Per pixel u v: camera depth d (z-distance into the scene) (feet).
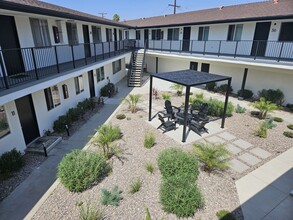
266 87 51.16
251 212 18.20
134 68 73.77
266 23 48.65
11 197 20.52
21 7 23.80
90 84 52.95
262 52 50.88
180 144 30.09
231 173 23.50
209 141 31.01
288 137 32.81
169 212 17.87
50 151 29.17
